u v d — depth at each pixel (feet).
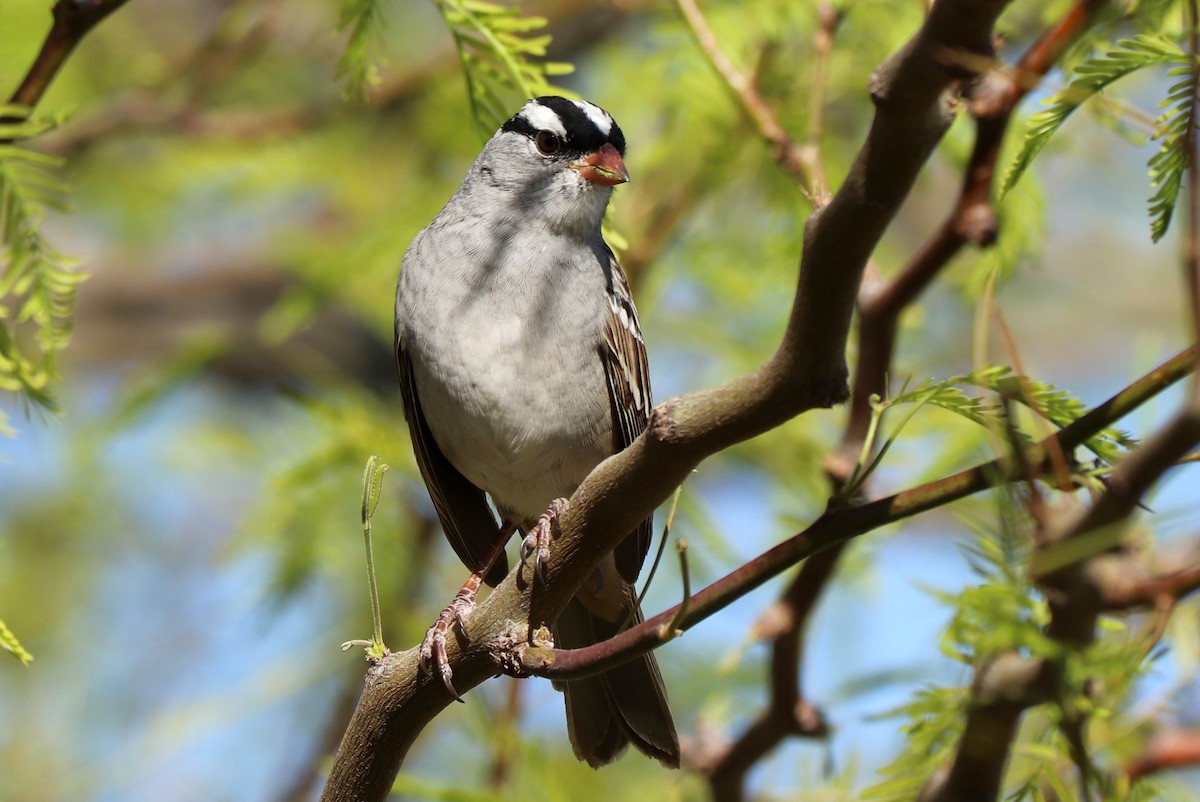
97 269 49.62
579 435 24.32
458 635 17.49
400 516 31.37
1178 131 14.64
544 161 24.52
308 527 30.60
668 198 32.04
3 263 18.81
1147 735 18.19
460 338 23.80
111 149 40.16
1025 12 28.50
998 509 14.05
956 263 31.01
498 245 24.17
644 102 33.09
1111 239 50.14
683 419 15.51
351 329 47.80
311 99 40.93
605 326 24.40
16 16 31.96
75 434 38.45
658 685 21.71
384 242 32.78
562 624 24.29
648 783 29.89
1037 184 27.58
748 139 30.58
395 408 33.12
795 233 30.63
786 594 22.13
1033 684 13.87
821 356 14.42
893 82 12.64
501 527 25.58
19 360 18.78
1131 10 16.14
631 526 16.97
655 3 32.37
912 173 13.09
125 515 42.06
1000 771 15.05
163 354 48.08
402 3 41.19
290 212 45.78
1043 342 50.62
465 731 31.94
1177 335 49.80
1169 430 12.50
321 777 32.07
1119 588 13.19
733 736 24.97
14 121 19.07
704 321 33.78
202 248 50.83
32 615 40.14
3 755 36.60
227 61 37.96
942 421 29.09
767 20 29.37
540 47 21.91
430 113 36.24
